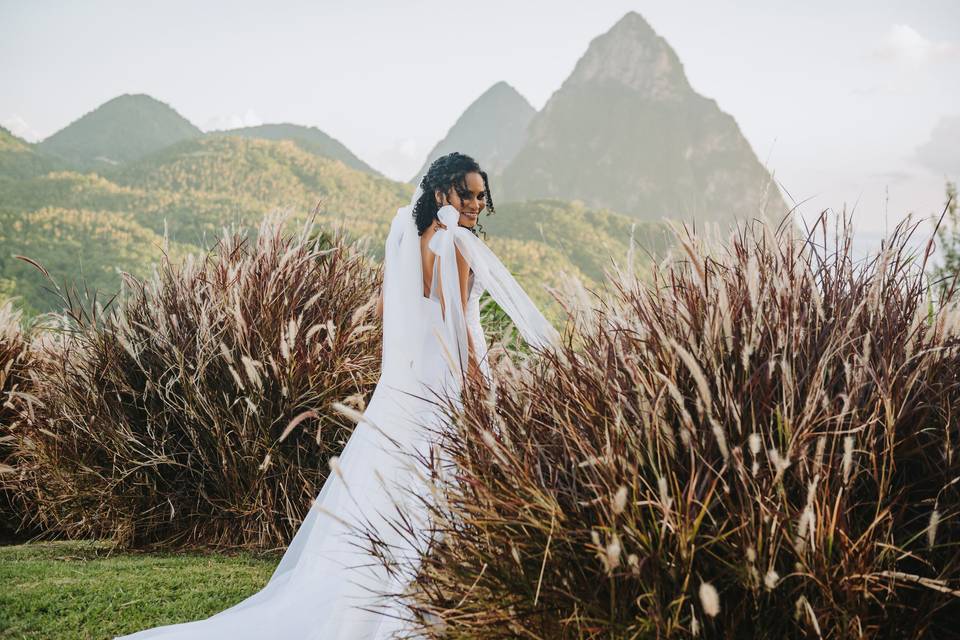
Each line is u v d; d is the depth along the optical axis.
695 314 1.68
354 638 2.14
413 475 2.20
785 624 1.35
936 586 1.29
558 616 1.50
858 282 1.74
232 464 3.40
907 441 1.50
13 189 91.75
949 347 1.56
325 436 3.43
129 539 3.46
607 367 1.69
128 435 3.45
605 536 1.44
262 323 3.50
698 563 1.41
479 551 1.62
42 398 3.86
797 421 1.44
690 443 1.42
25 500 3.98
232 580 2.90
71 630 2.38
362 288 3.97
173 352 3.53
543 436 1.75
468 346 2.44
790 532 1.34
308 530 2.71
